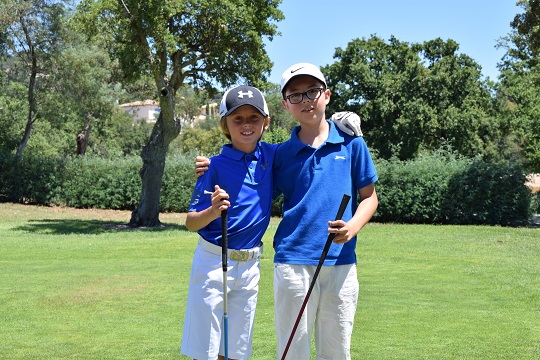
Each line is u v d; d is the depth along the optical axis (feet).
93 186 89.66
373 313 23.04
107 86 118.83
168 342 19.26
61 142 156.46
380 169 71.41
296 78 12.66
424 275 32.17
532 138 89.15
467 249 43.93
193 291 12.71
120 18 58.80
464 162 70.64
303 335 12.47
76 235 56.65
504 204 67.67
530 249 44.11
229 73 65.77
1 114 126.41
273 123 165.17
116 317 22.63
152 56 60.54
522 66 125.90
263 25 62.85
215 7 58.85
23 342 19.24
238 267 12.63
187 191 87.04
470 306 24.35
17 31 96.73
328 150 12.82
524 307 24.23
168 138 65.82
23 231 59.47
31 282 29.68
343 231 11.80
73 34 98.78
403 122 116.16
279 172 13.10
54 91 103.35
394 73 125.08
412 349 18.25
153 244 47.26
